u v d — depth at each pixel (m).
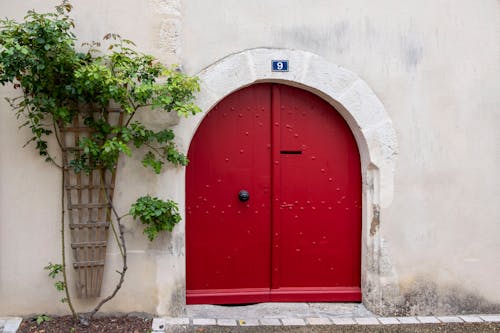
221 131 4.24
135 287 3.92
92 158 3.76
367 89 4.13
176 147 3.91
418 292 4.23
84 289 3.82
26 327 3.68
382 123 4.15
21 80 3.53
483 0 4.23
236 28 3.99
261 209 4.32
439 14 4.20
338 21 4.10
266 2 4.03
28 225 3.81
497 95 4.27
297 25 4.06
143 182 3.90
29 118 3.76
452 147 4.24
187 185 4.21
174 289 3.96
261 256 4.33
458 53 4.22
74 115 3.73
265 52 4.02
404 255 4.21
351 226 4.38
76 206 3.78
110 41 3.84
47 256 3.83
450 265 4.26
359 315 4.16
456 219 4.26
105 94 3.55
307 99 4.31
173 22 3.89
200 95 3.94
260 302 4.31
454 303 4.27
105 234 3.84
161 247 3.94
